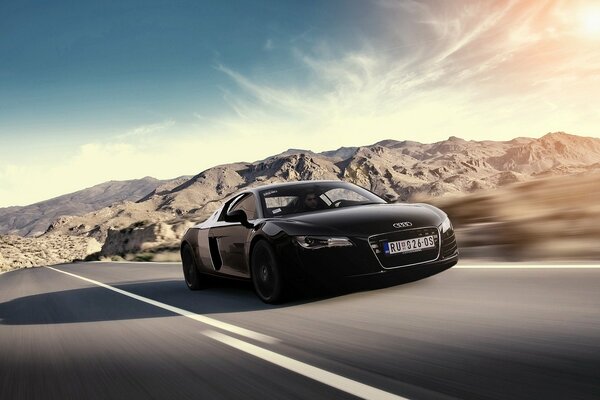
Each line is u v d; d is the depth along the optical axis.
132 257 27.94
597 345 3.03
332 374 3.00
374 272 4.86
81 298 8.52
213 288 7.64
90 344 4.64
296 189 6.29
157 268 14.59
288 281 5.07
